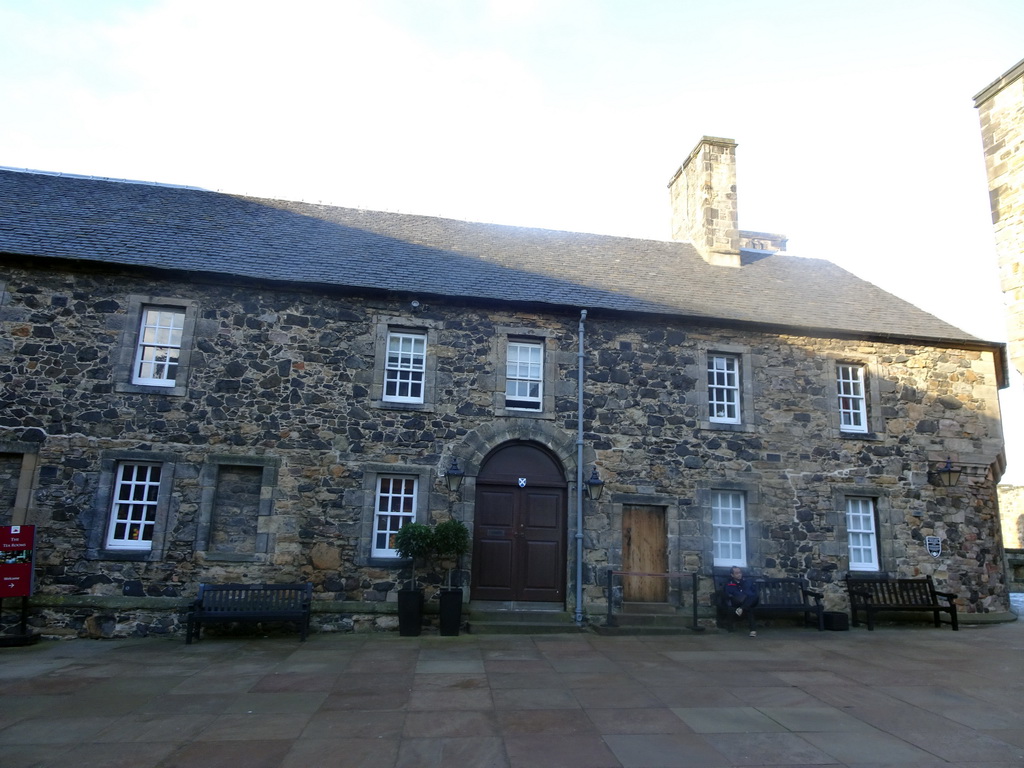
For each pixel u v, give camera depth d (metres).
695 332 11.67
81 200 12.13
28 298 9.95
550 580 10.63
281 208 13.35
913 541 11.54
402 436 10.48
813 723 5.77
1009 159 9.40
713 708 6.18
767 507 11.22
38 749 4.96
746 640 9.62
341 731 5.43
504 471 10.84
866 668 7.90
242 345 10.37
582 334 11.20
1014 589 17.31
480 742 5.22
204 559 9.65
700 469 11.17
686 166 15.33
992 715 6.08
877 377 12.03
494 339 11.05
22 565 8.88
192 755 4.89
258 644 8.88
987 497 11.99
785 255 15.27
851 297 13.42
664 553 10.95
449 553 9.71
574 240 14.30
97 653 8.27
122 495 9.84
